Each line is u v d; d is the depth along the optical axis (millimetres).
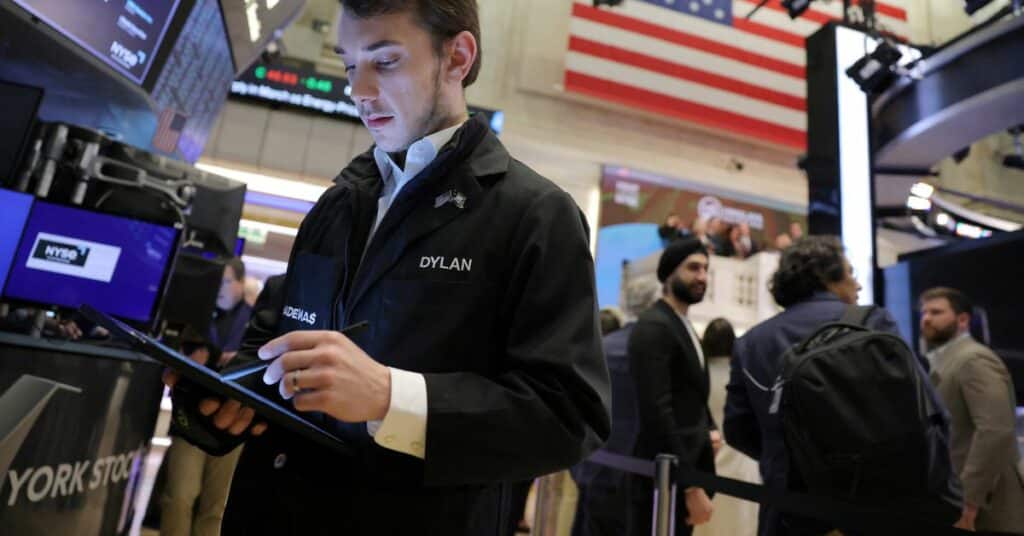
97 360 1629
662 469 1595
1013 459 2238
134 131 3123
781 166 8625
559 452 619
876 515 1022
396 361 676
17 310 1904
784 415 1287
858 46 4598
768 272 6488
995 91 4047
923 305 2723
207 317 2713
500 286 706
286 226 7062
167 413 5609
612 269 7637
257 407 533
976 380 2275
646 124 8312
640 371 1972
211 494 2393
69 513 1574
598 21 7270
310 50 7781
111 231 2014
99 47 2506
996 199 8609
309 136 6793
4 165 1961
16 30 2215
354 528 645
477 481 593
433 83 741
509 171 784
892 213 6148
